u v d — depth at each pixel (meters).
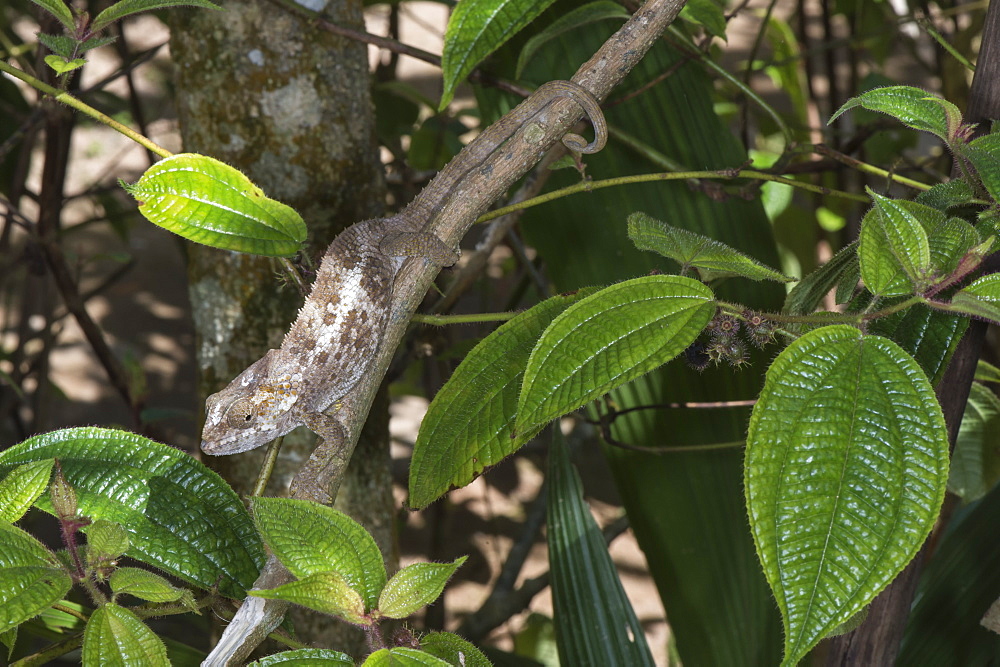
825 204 3.17
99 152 8.70
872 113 2.65
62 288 3.04
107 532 1.83
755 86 8.45
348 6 2.12
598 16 2.10
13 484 1.85
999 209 1.85
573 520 2.12
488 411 1.90
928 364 1.88
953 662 2.08
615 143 2.28
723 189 2.16
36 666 1.91
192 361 6.86
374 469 2.17
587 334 1.82
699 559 2.16
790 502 1.76
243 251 1.87
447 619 4.66
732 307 1.84
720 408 2.20
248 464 2.12
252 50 2.09
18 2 4.05
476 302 6.25
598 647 2.09
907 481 1.76
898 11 3.91
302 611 2.13
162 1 1.90
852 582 1.75
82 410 6.08
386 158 5.69
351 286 1.96
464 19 1.90
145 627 1.82
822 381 1.78
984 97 1.91
